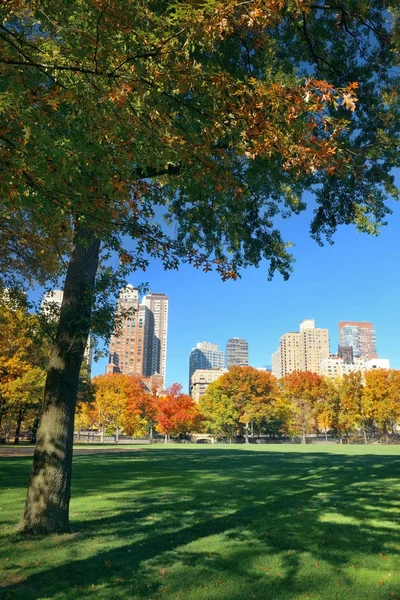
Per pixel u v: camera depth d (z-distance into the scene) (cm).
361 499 1232
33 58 461
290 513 1026
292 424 8606
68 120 466
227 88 466
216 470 2059
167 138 485
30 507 805
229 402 7994
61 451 817
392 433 8544
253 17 402
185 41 429
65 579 581
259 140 491
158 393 8600
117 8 387
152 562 655
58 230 665
